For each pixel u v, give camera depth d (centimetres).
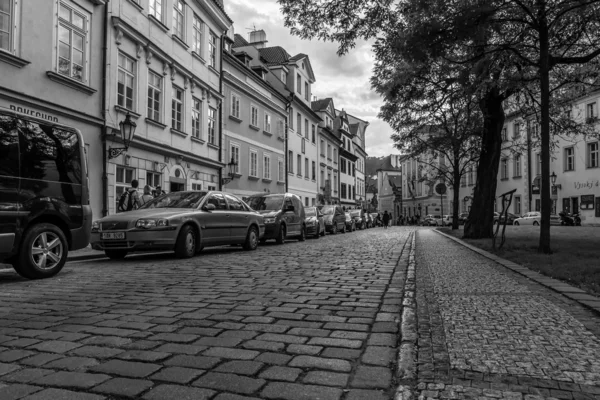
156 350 343
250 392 265
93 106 1398
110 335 385
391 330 396
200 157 2083
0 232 654
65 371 300
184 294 571
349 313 462
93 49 1398
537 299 498
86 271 809
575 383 264
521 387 260
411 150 2605
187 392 265
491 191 1591
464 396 249
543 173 950
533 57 1271
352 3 1067
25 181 696
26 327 414
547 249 945
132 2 1578
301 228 1748
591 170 3619
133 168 1598
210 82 2253
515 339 349
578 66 1457
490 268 775
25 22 1146
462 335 362
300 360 319
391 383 277
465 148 2594
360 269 815
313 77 4350
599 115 3503
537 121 1575
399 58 1173
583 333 363
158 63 1759
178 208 1078
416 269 781
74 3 1313
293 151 3703
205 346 352
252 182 2828
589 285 562
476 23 934
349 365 308
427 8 945
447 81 1440
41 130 732
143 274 762
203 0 2100
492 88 1320
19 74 1129
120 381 282
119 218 964
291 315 455
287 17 1113
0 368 306
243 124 2698
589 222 3625
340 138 5634
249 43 3991
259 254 1145
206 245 1095
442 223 4856
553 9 957
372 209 7612
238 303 514
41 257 717
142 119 1650
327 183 4412
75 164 791
